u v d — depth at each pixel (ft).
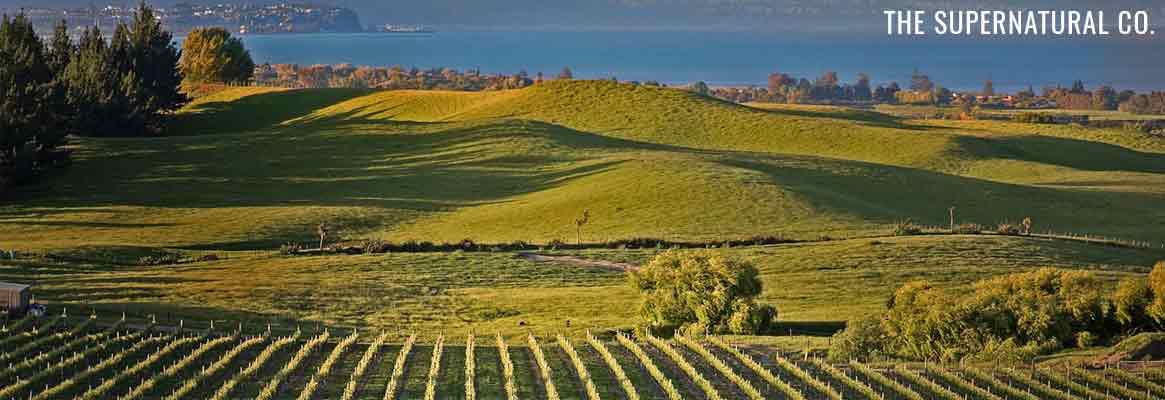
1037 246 295.48
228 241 323.16
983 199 389.60
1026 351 191.93
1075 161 557.74
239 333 210.79
